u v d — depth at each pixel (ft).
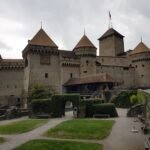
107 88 204.85
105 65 256.11
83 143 65.57
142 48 279.49
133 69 277.85
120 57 274.77
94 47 246.27
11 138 76.79
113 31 314.55
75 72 235.61
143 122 98.53
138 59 275.59
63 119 127.13
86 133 78.38
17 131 89.15
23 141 71.15
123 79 266.16
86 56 241.76
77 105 138.72
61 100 144.97
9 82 224.33
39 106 147.64
